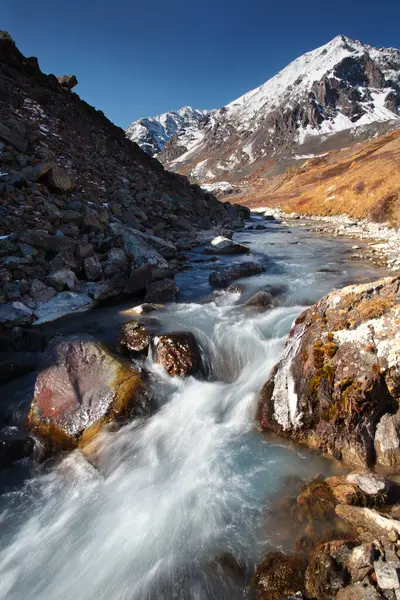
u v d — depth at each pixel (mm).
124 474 6680
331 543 4566
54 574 5059
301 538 4957
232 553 4961
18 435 7391
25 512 6066
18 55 35594
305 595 4211
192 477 6422
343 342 6934
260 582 4496
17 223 15117
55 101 32938
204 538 5254
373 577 4016
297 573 4469
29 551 5398
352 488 5324
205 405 8148
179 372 8766
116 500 6152
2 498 6344
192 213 34688
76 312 12703
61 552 5352
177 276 17344
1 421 7891
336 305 7660
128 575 4910
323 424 6562
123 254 16391
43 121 28750
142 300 14094
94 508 6051
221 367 9555
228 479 6258
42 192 18484
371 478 5379
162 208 29188
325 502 5363
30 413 7762
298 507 5441
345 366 6594
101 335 10914
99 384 8055
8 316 11531
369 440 6039
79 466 6879
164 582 4746
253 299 13070
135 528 5582
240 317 11734
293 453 6621
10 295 12172
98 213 19219
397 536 4441
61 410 7660
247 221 48906
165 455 7012
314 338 7410
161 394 8180
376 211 35438
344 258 20859
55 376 8297
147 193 29531
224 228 34719
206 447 7062
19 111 27719
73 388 8008
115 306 13531
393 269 17422
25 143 21609
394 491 5301
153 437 7359
